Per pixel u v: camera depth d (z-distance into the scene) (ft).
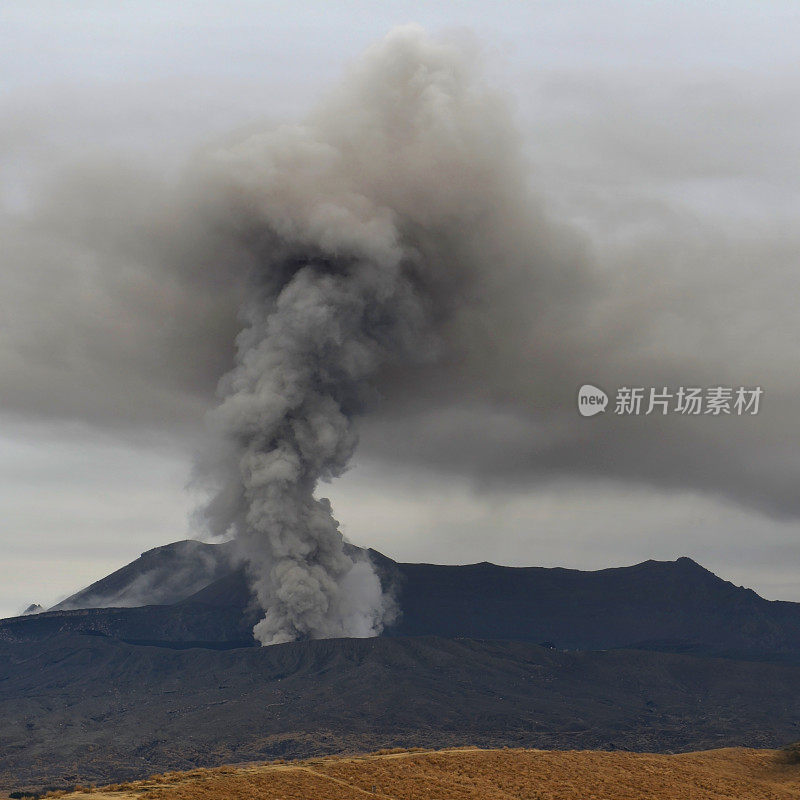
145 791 473.67
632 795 507.71
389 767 531.50
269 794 466.29
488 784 510.17
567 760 567.59
